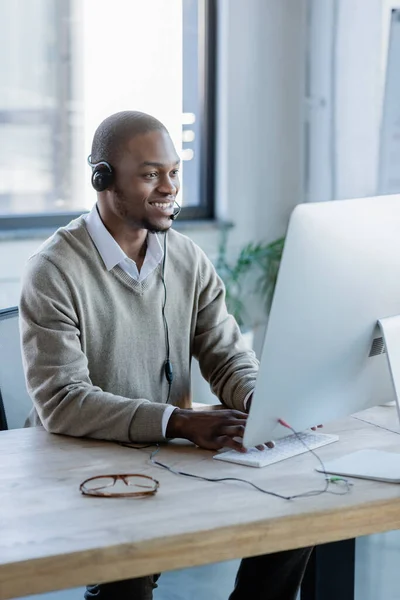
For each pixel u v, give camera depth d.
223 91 5.03
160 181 2.33
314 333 1.88
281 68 5.11
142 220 2.34
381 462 2.02
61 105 4.74
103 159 2.34
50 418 2.23
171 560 1.64
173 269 2.53
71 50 4.71
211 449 2.12
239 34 4.99
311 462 2.05
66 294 2.30
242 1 4.97
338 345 1.94
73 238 2.38
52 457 2.07
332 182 5.09
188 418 2.14
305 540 1.76
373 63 4.83
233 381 2.50
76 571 1.57
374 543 3.61
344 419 2.39
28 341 2.29
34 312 2.29
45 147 4.74
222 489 1.87
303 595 2.21
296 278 1.81
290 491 1.87
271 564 2.20
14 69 4.62
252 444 1.93
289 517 1.74
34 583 1.55
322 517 1.77
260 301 5.21
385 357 2.06
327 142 5.09
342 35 4.94
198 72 5.05
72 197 4.84
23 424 2.60
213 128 5.12
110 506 1.78
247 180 5.13
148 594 2.10
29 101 4.68
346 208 1.88
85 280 2.35
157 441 2.17
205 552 1.67
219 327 2.61
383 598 3.14
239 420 2.13
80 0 4.70
